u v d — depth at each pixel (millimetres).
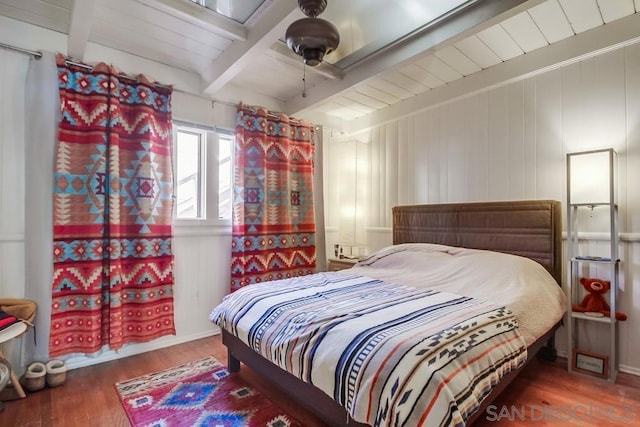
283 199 3461
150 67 2756
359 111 3963
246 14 2131
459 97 3139
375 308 1729
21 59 2209
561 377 2209
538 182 2678
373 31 2275
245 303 2055
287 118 3525
